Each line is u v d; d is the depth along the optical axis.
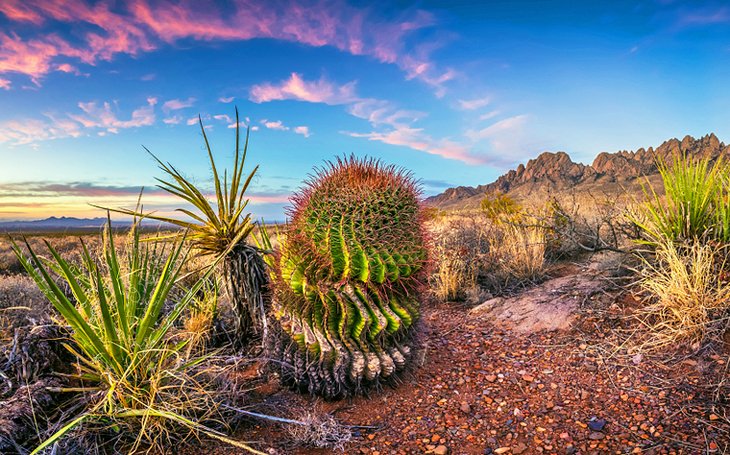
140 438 2.93
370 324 3.63
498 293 6.30
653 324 4.39
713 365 3.58
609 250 5.91
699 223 5.00
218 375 3.60
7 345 3.50
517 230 7.68
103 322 3.13
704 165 5.18
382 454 3.03
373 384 3.80
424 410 3.59
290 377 3.80
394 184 3.91
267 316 4.37
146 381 3.14
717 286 4.23
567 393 3.68
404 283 3.91
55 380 3.32
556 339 4.61
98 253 4.69
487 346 4.74
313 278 3.68
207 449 3.00
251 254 4.57
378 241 3.62
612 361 4.02
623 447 2.91
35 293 5.24
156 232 4.69
